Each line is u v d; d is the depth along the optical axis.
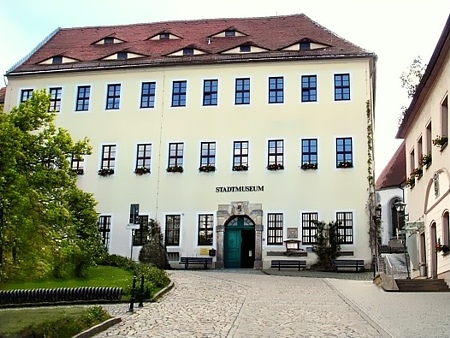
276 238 36.25
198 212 37.38
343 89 37.53
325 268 34.81
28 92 41.41
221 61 38.97
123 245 37.72
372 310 16.38
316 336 12.65
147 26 46.12
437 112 24.00
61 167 13.33
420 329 13.22
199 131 38.47
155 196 38.09
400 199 50.75
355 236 35.41
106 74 40.47
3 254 12.20
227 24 44.47
